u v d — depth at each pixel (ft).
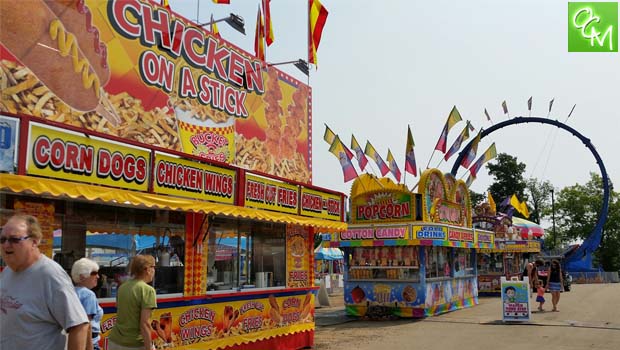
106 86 24.63
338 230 39.40
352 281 57.26
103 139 21.07
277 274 34.94
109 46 24.93
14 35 20.71
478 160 68.85
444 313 57.88
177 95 28.60
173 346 26.08
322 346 37.60
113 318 23.15
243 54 33.83
